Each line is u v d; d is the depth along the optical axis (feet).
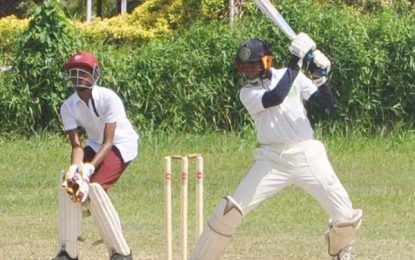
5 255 85.35
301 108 69.10
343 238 69.56
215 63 165.17
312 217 103.91
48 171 136.46
